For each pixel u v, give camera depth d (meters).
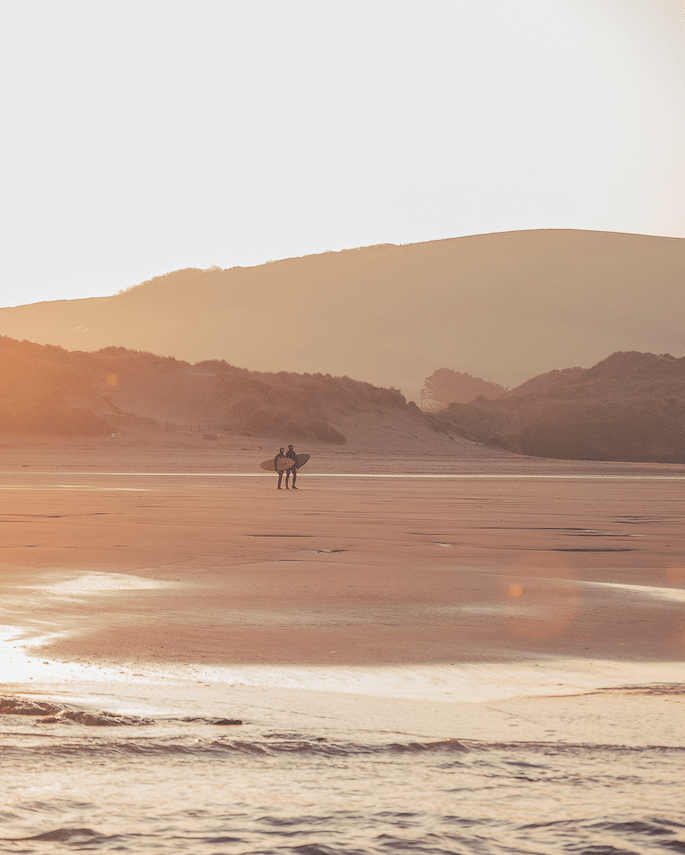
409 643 23.84
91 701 15.80
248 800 8.55
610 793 9.23
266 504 78.50
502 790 9.30
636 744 12.53
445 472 166.00
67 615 27.00
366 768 10.51
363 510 72.94
